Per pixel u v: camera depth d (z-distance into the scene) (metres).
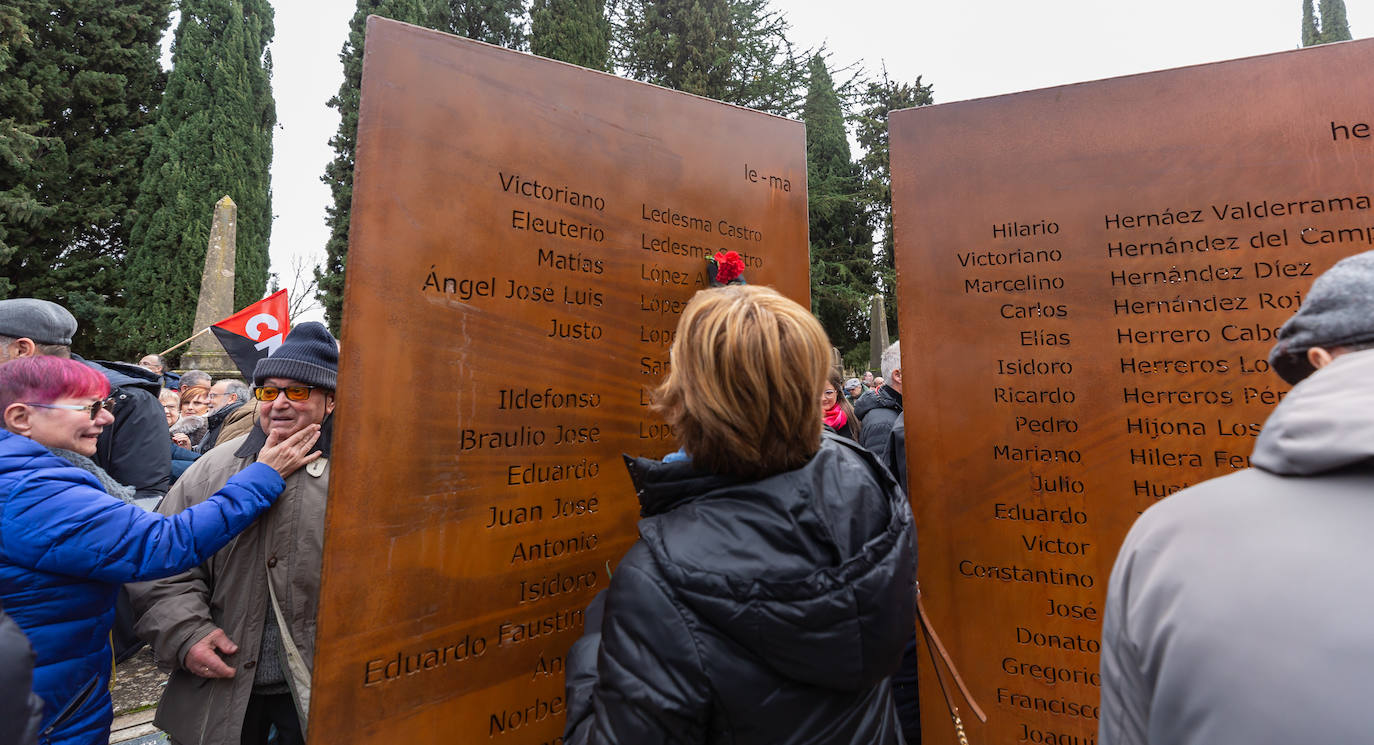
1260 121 1.52
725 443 0.91
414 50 1.23
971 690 1.76
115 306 15.48
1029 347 1.73
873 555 0.85
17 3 13.77
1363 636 0.51
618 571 0.89
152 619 1.58
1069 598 1.67
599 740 0.82
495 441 1.34
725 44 19.75
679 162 1.71
